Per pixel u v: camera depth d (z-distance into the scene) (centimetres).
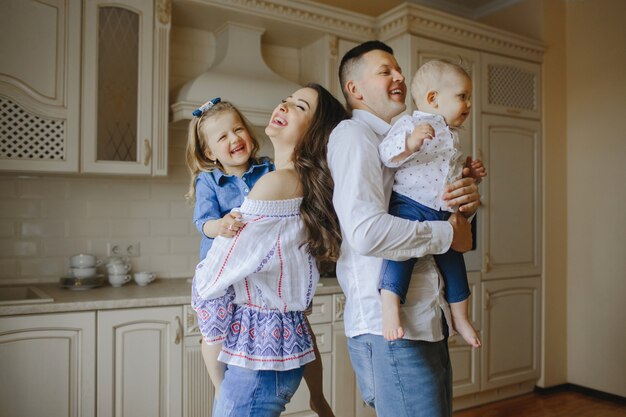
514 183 368
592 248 383
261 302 124
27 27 253
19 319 226
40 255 290
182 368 257
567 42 400
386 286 119
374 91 134
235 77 296
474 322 348
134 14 277
